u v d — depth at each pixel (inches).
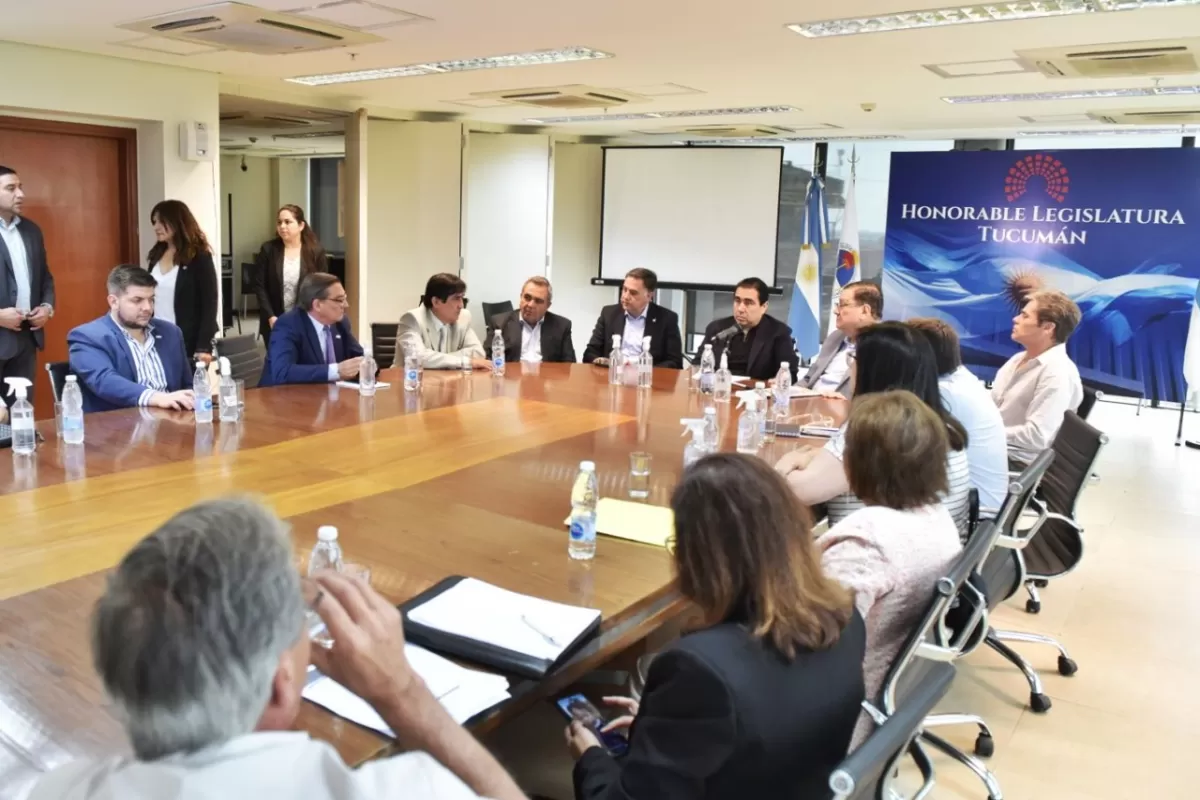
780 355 194.4
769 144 366.0
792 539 50.2
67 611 61.3
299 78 240.8
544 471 101.7
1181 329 289.1
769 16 152.9
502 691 53.6
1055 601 146.2
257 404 132.6
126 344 131.7
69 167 218.5
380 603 44.2
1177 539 177.8
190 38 182.1
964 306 319.0
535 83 233.1
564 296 370.0
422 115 302.7
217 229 240.7
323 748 32.4
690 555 50.9
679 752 46.3
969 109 259.0
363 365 143.3
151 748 30.8
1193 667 124.1
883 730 43.6
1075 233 299.1
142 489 89.4
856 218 348.5
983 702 114.0
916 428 71.5
